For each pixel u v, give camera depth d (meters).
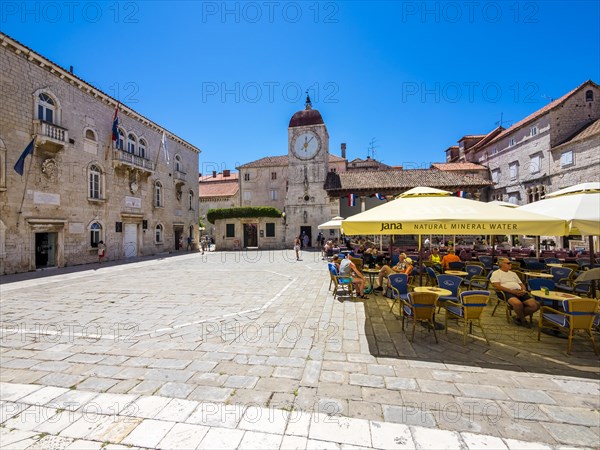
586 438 2.82
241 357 4.68
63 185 17.09
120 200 21.77
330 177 30.08
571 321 4.75
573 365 4.37
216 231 32.06
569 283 8.19
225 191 46.56
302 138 30.33
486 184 25.00
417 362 4.48
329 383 3.87
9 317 6.95
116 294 9.47
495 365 4.38
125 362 4.54
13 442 2.85
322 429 2.98
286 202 30.31
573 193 6.55
